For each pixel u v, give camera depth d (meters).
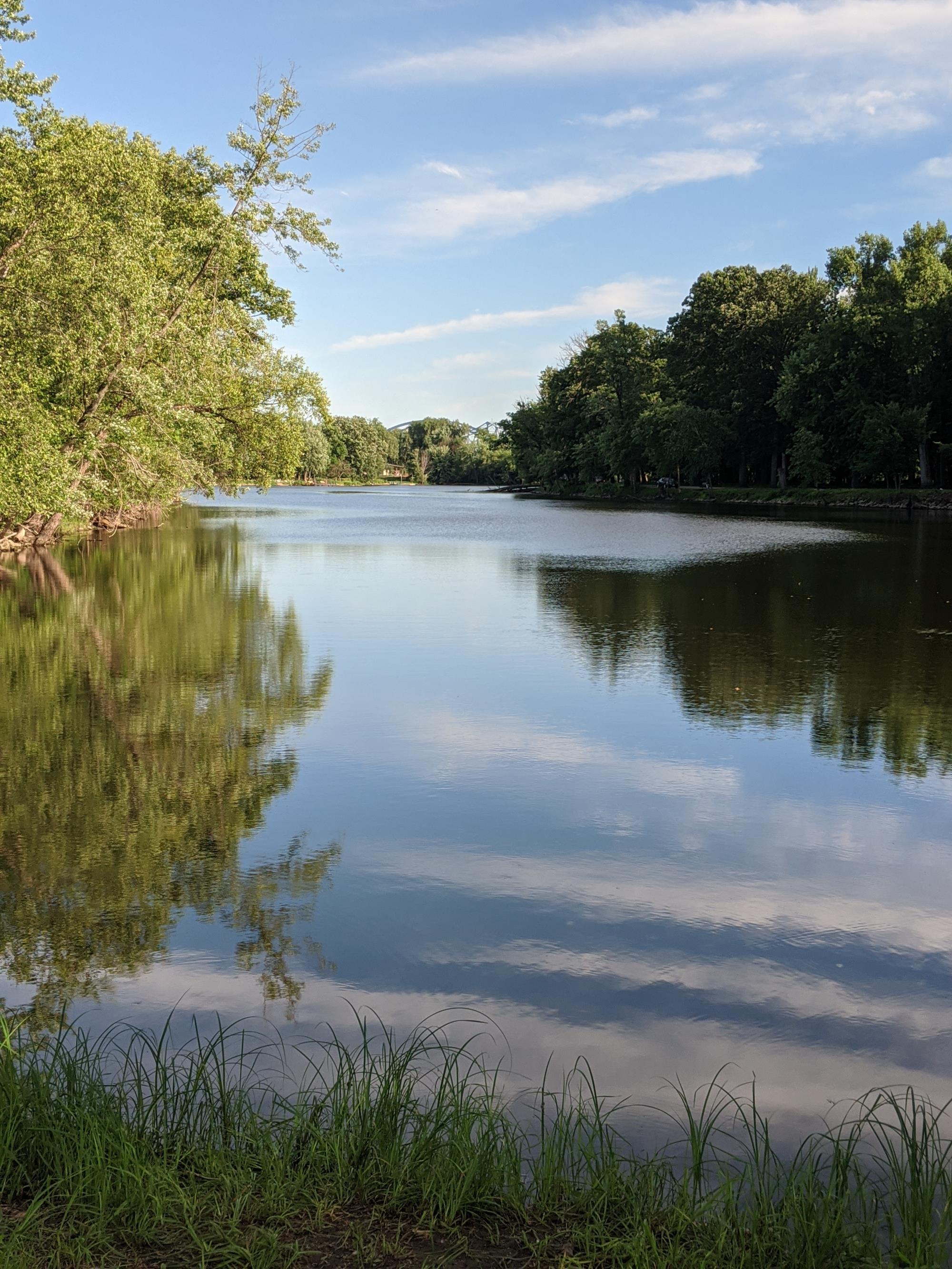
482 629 19.30
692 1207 3.56
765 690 13.78
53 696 13.38
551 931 6.50
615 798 9.34
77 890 7.18
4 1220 3.40
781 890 7.23
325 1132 3.99
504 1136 3.95
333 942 6.31
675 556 36.50
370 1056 4.73
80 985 5.73
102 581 27.97
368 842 8.18
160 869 7.57
